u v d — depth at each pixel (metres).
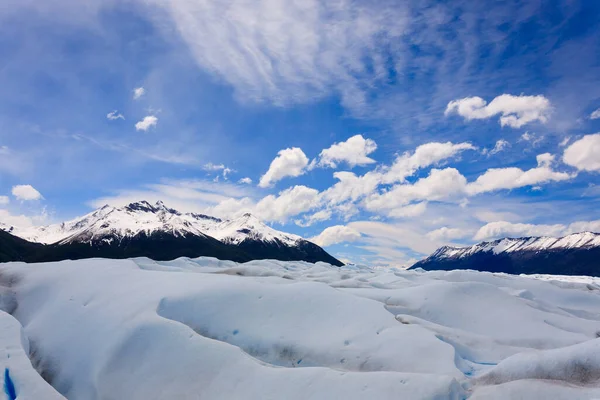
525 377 10.97
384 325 14.91
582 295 28.45
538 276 65.38
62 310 17.05
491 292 20.86
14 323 14.52
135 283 18.16
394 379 10.73
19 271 22.25
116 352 13.43
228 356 12.54
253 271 26.12
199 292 16.33
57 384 13.70
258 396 11.05
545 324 18.19
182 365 12.55
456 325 17.81
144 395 12.05
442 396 10.08
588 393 9.41
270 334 14.63
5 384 10.85
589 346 11.02
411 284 24.83
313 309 16.09
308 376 11.27
